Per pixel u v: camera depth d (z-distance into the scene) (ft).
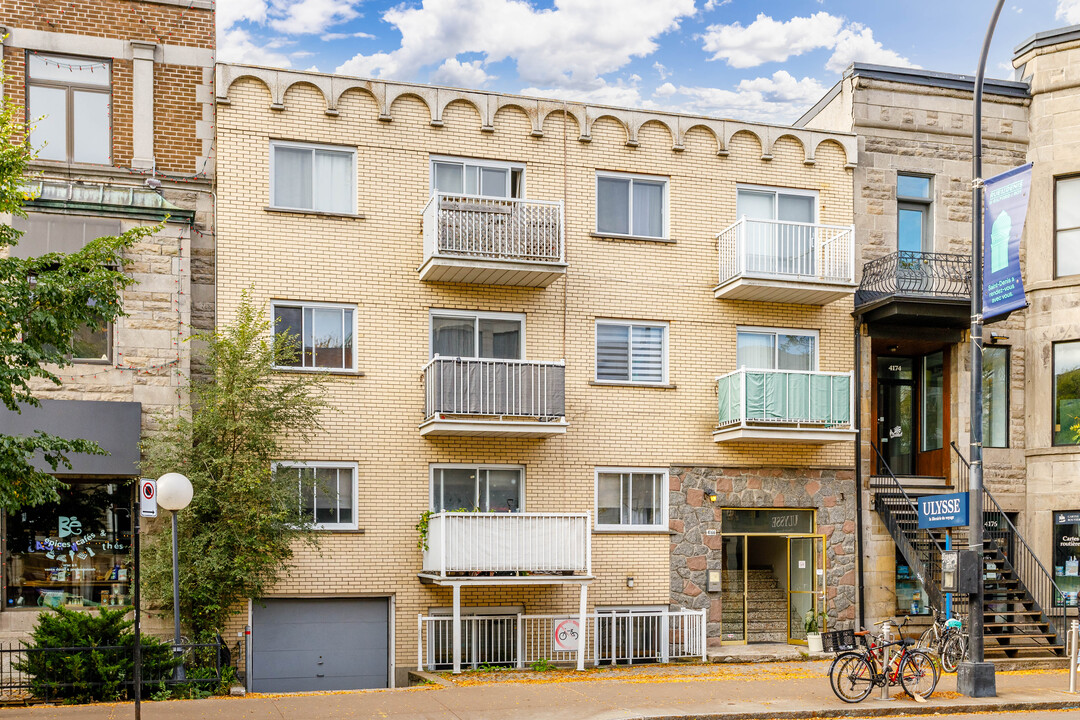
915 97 78.64
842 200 76.48
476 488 67.97
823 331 75.31
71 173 61.36
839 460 74.43
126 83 63.52
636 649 66.59
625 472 70.59
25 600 57.52
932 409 80.12
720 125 74.69
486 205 65.62
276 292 65.05
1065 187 78.38
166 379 60.23
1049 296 77.51
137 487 58.95
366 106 67.87
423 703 47.96
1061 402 76.95
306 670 63.46
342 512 65.16
